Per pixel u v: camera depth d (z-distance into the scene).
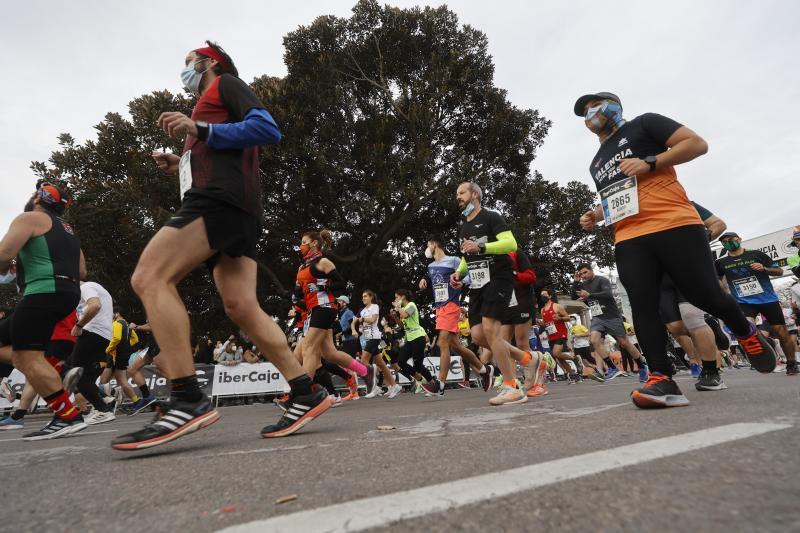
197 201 2.00
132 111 15.45
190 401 2.01
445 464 1.29
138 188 14.16
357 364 6.20
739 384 3.96
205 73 2.32
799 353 9.53
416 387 8.48
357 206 15.45
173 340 1.97
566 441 1.51
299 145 15.23
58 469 1.72
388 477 1.19
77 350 5.50
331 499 1.02
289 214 16.91
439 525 0.79
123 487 1.31
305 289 5.39
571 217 18.27
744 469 1.01
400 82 17.92
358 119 17.41
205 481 1.31
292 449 1.80
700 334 3.47
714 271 2.57
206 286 15.55
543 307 9.82
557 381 11.55
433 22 17.94
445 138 18.42
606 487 0.94
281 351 2.36
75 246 3.73
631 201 2.58
